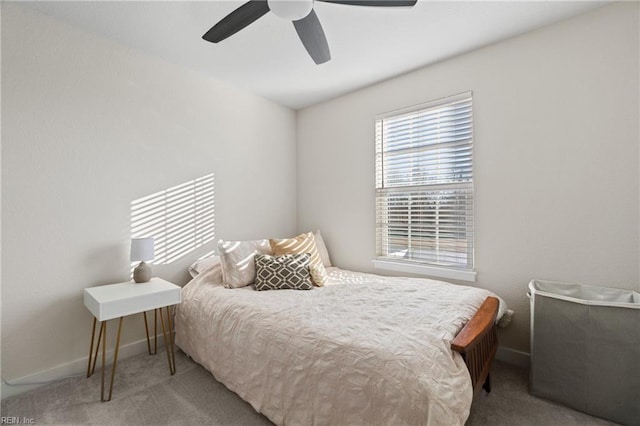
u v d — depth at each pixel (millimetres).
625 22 1862
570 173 2045
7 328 1852
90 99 2174
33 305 1939
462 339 1403
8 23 1852
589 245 1983
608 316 1626
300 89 3207
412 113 2828
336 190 3420
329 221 3492
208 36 1715
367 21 2061
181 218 2693
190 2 1879
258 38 2273
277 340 1623
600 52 1938
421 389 1132
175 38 2271
